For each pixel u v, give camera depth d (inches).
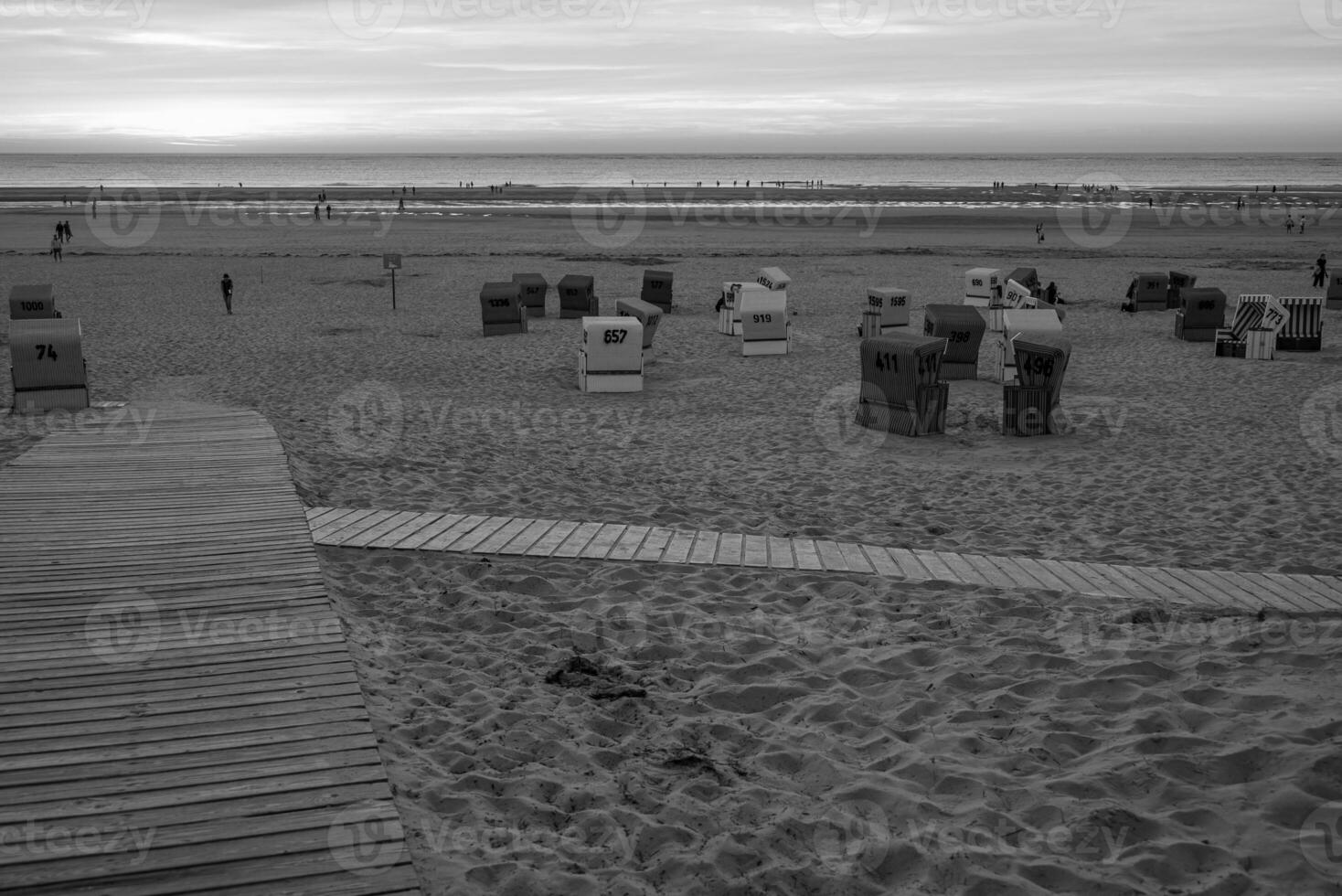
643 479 502.6
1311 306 925.2
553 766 213.5
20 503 365.1
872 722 232.5
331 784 182.1
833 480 506.0
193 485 392.2
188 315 1131.3
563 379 803.4
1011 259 1793.8
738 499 467.5
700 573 337.1
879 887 170.2
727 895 168.6
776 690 248.7
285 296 1290.6
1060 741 217.5
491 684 255.1
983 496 478.9
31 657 235.6
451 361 872.3
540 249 1926.7
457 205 3476.9
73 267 1585.9
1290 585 328.8
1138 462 546.0
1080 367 855.7
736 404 706.2
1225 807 187.8
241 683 223.6
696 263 1702.8
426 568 337.7
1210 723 219.8
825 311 1211.2
